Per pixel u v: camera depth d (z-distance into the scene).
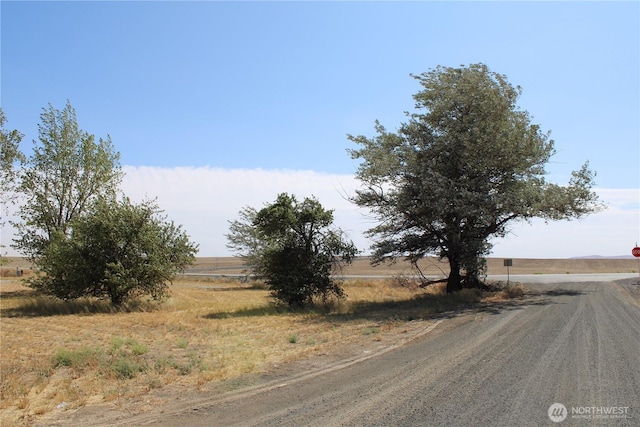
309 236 23.42
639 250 35.03
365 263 94.38
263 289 42.03
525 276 42.69
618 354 9.70
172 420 6.60
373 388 7.84
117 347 12.80
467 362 9.50
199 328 16.92
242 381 8.79
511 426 5.74
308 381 8.64
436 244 25.81
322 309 22.44
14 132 29.31
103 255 25.05
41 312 22.70
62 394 7.85
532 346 10.86
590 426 5.70
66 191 33.81
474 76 24.02
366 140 25.97
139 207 26.02
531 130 23.55
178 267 27.14
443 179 22.97
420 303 23.47
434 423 5.95
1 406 7.34
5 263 30.52
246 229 44.66
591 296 22.88
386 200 25.64
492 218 22.91
